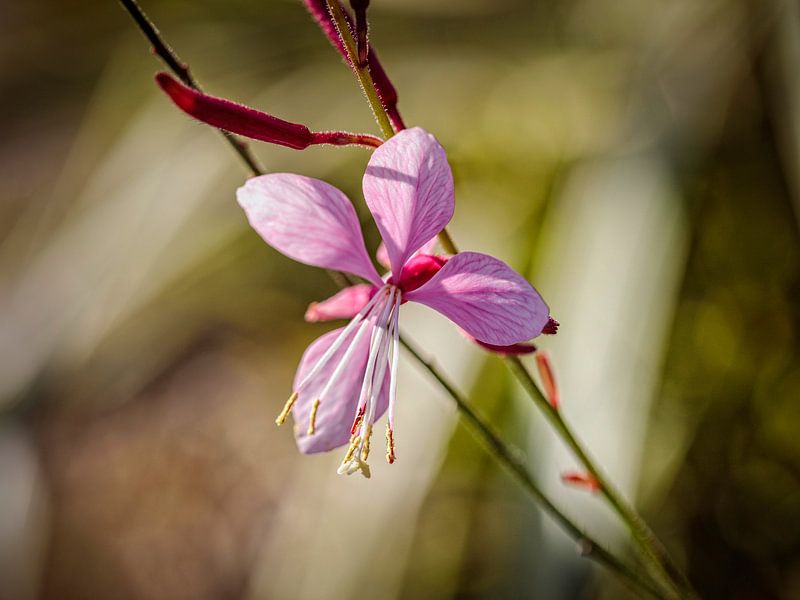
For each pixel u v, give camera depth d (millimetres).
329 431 177
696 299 295
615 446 227
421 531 299
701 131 272
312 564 261
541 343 242
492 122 338
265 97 352
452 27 350
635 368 234
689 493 274
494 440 188
